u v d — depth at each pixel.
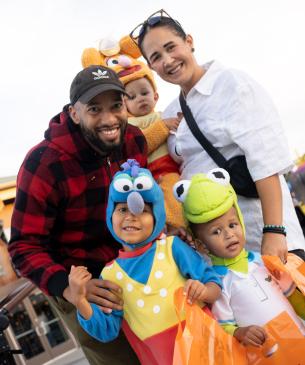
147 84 3.30
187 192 2.23
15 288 3.19
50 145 2.47
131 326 2.09
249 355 2.04
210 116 2.65
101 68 2.42
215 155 2.63
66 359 8.95
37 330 9.55
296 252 2.57
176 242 2.14
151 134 2.97
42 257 2.38
